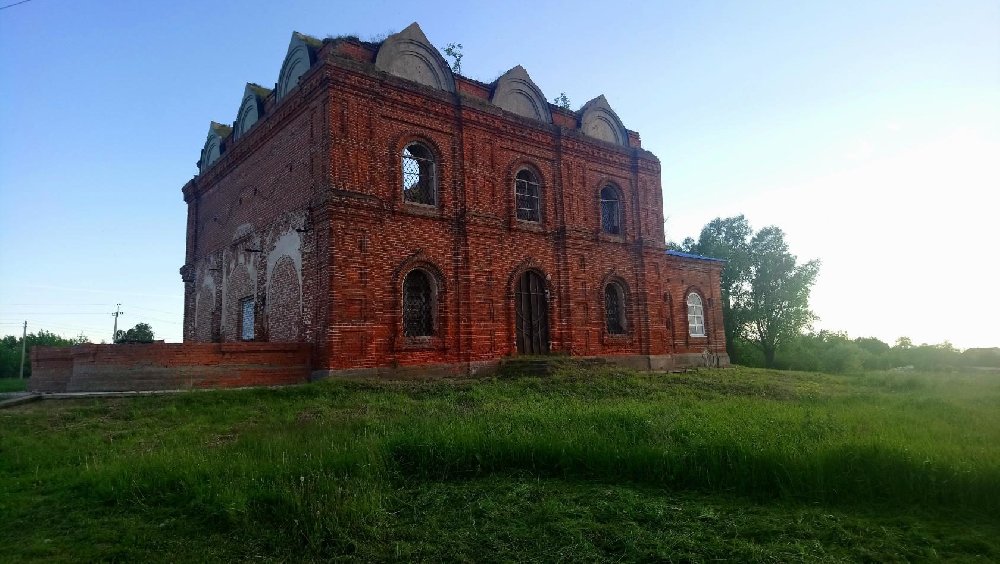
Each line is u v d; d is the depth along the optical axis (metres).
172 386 14.34
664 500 6.66
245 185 20.55
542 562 5.32
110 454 8.99
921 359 43.06
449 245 17.94
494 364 18.19
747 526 5.87
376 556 5.54
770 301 42.69
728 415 9.79
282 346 15.58
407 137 17.53
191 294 24.39
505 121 19.78
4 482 7.88
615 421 9.16
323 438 8.77
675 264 26.36
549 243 20.56
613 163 23.06
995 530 5.66
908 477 6.54
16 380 28.45
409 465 8.02
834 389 17.52
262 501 6.63
